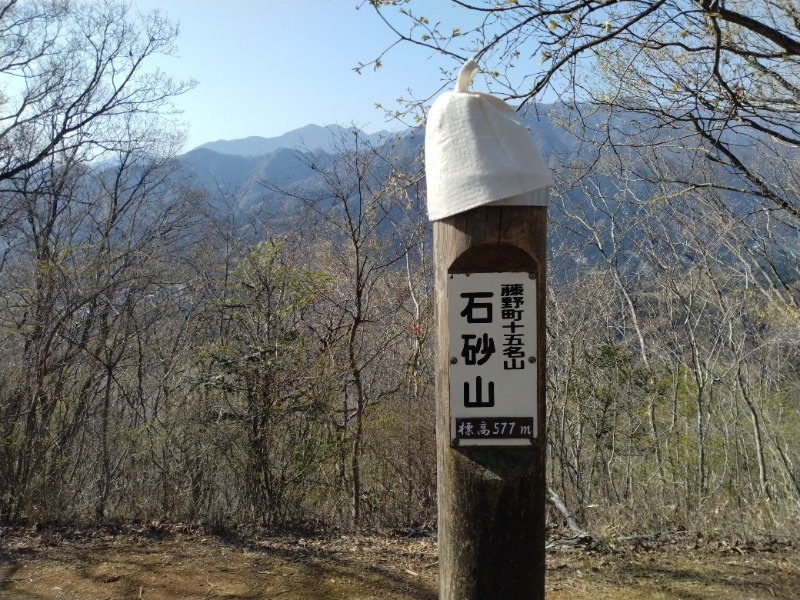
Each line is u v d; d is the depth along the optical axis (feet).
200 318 31.04
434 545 20.68
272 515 23.95
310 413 24.99
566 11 15.01
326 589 16.49
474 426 7.22
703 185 23.17
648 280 36.19
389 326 32.91
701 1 15.30
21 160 40.24
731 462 31.37
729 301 33.17
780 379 35.42
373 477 26.12
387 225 33.12
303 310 26.96
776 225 30.27
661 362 34.99
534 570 7.17
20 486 22.63
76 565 17.81
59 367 26.17
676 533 20.89
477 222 7.19
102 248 34.19
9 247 35.81
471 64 7.64
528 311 7.23
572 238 34.78
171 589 16.33
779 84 22.09
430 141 7.59
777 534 19.90
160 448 24.16
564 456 29.04
